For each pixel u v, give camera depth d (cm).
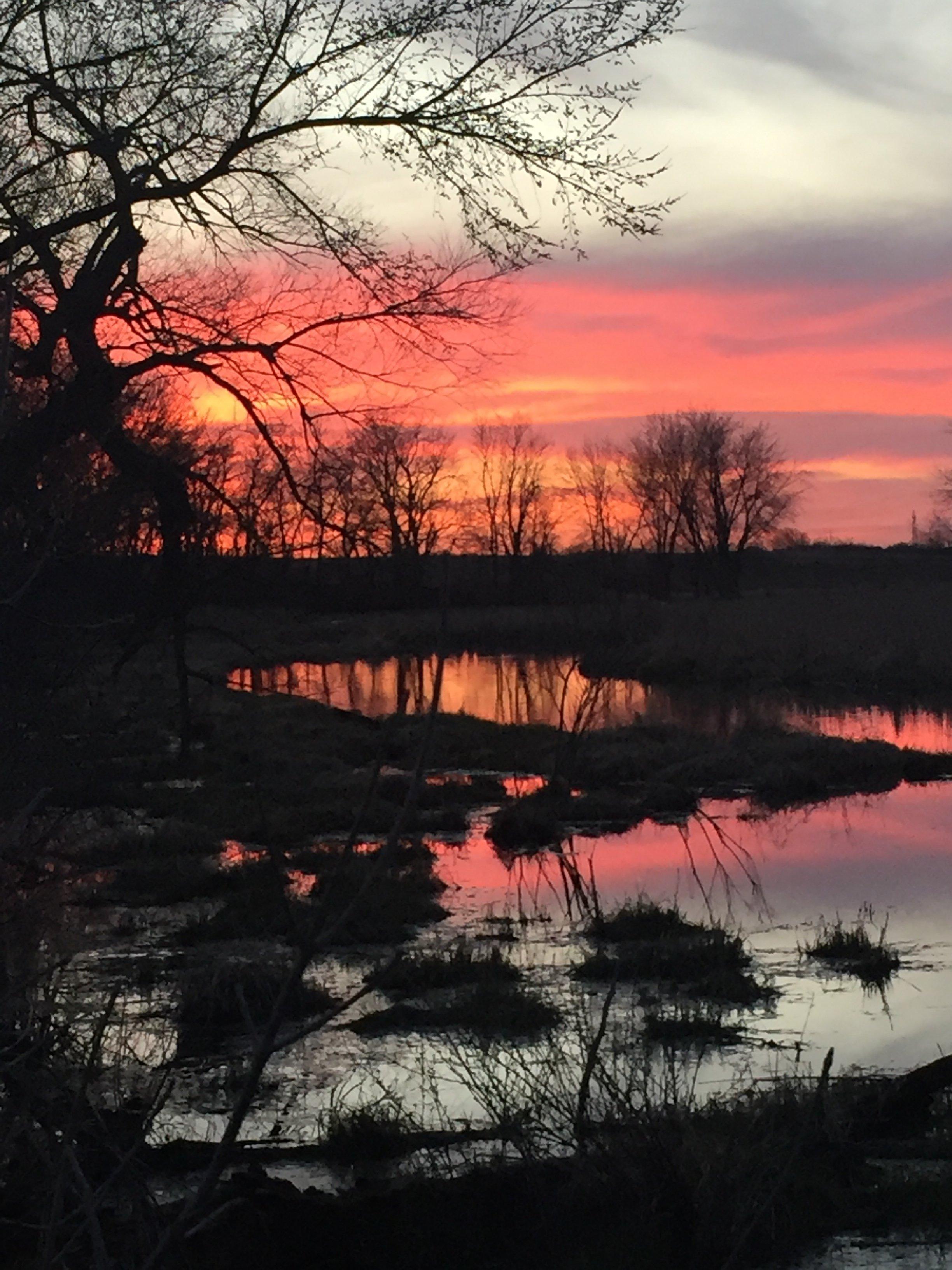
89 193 1052
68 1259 465
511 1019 923
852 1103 718
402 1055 884
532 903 1371
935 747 2589
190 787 1869
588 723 1670
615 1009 979
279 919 1210
